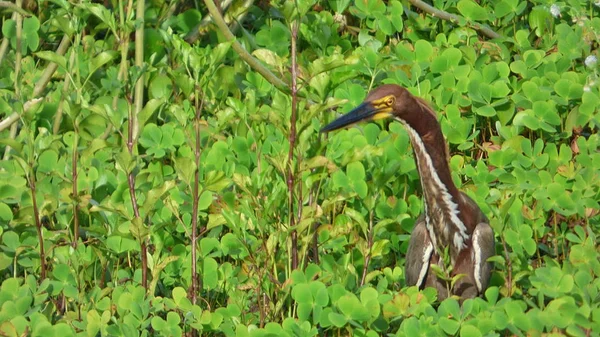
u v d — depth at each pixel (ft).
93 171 39.78
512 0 50.88
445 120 44.19
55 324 35.27
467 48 47.09
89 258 37.73
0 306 34.96
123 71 42.83
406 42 49.08
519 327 33.04
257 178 36.55
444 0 51.52
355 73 42.91
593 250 37.19
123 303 35.04
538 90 44.88
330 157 39.96
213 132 39.96
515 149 43.52
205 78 36.58
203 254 38.22
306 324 33.86
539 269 34.99
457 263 37.60
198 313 34.94
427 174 37.58
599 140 43.98
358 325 33.37
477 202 40.27
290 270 36.47
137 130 42.14
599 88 45.55
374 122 45.01
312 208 36.70
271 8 49.70
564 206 40.29
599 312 32.63
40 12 47.52
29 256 37.99
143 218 36.52
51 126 43.80
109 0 48.67
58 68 45.34
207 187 36.19
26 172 36.65
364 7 49.65
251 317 36.35
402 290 35.04
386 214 40.27
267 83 45.73
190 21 48.24
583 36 49.06
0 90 43.86
